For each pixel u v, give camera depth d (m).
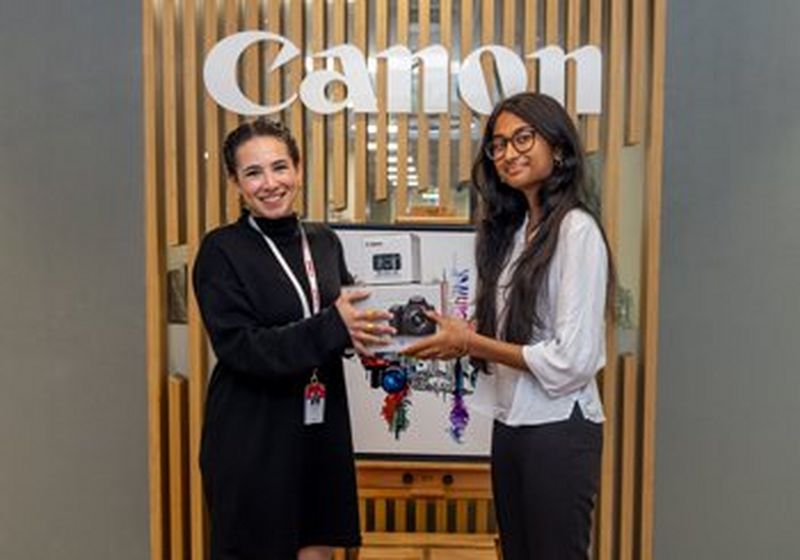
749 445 3.06
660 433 3.06
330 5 2.57
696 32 2.98
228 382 1.80
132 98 3.05
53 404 3.14
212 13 2.53
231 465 1.77
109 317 3.11
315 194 2.55
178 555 2.62
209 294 1.77
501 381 1.94
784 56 2.97
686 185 3.01
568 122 1.83
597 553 2.62
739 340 3.04
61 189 3.08
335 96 2.53
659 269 2.90
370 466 2.63
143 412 3.12
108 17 3.04
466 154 2.53
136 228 3.08
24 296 3.11
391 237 1.95
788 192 3.00
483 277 1.98
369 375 2.32
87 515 3.16
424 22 2.53
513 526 1.95
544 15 2.53
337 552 2.65
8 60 3.05
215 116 2.53
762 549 3.08
